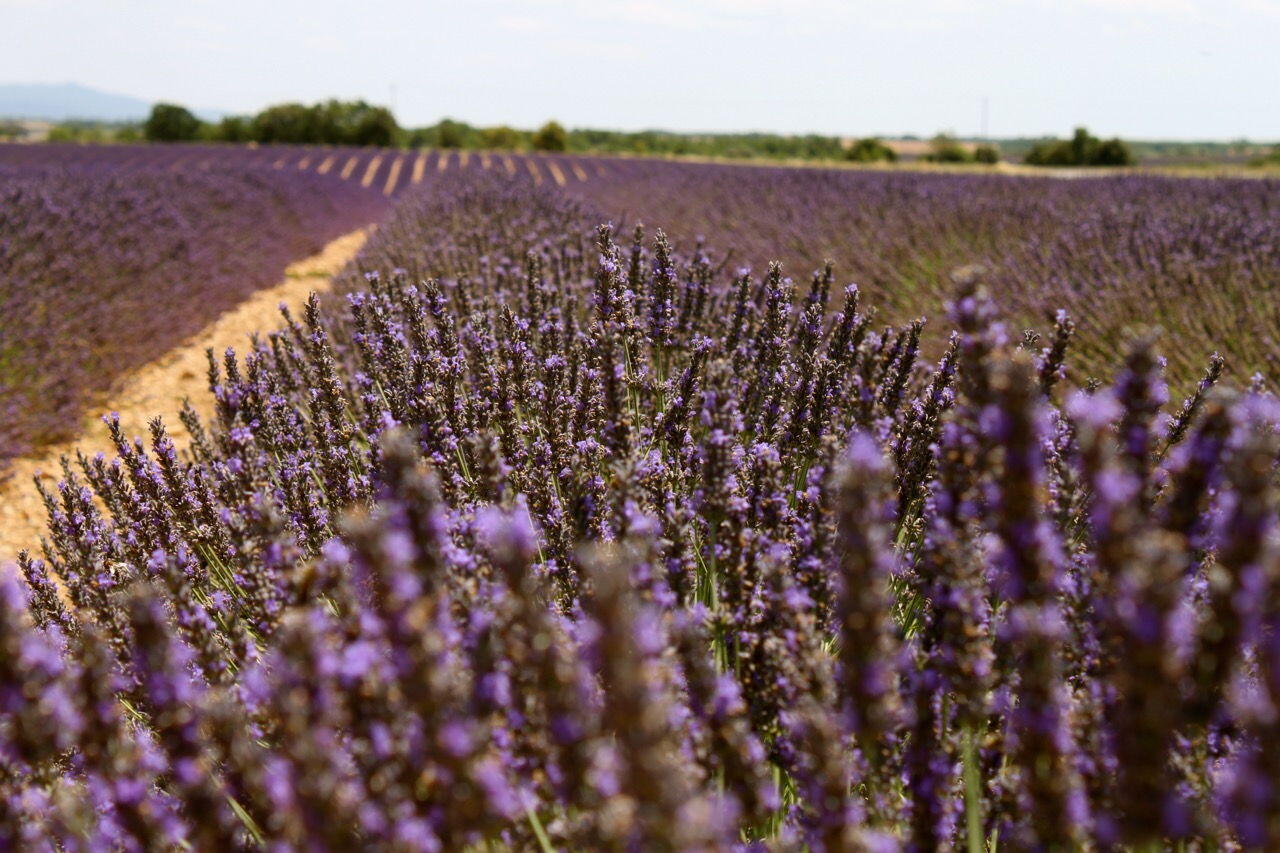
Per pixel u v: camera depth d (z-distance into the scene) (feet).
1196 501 5.07
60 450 21.38
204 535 9.50
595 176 100.68
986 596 6.94
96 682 4.67
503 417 10.84
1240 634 4.21
